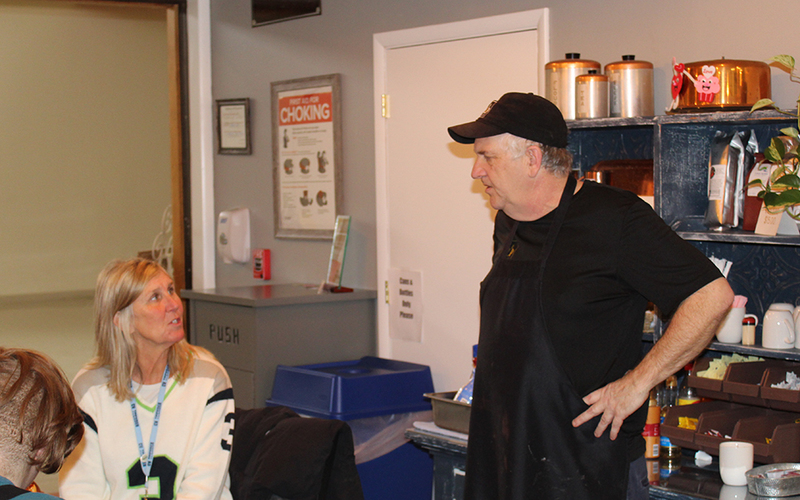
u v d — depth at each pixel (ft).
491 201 6.31
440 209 10.88
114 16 27.37
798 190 6.28
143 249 28.78
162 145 28.73
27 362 3.67
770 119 6.82
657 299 5.60
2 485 3.34
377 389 10.27
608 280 5.73
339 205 12.35
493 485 6.25
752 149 7.77
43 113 26.94
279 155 13.28
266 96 13.50
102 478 6.86
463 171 10.55
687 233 7.37
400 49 11.24
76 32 26.91
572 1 9.31
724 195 7.45
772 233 6.88
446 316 10.90
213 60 14.48
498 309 6.21
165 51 28.50
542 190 6.03
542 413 5.87
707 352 8.25
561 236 5.90
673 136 7.60
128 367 6.88
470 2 10.36
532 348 5.90
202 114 14.55
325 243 12.69
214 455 6.82
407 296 11.40
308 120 12.73
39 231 27.45
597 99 8.02
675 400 8.26
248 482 6.93
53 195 27.43
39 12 26.25
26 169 26.94
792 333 7.09
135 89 28.12
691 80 7.34
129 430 6.85
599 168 8.63
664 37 8.54
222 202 14.57
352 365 11.53
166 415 6.88
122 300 6.73
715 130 7.91
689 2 8.32
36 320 25.70
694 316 5.42
